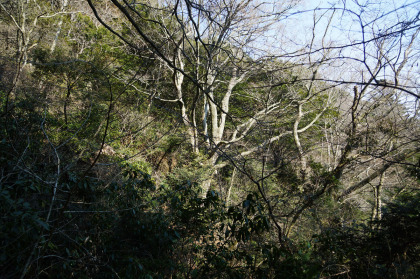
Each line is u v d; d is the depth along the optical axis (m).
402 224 5.61
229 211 5.05
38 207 4.36
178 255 5.60
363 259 5.50
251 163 10.18
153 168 12.73
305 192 8.07
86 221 5.02
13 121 5.27
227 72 4.53
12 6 12.97
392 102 7.21
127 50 12.34
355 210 10.16
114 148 11.01
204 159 13.38
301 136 17.58
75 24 18.06
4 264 3.31
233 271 5.07
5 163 4.22
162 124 14.08
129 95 12.71
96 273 4.49
